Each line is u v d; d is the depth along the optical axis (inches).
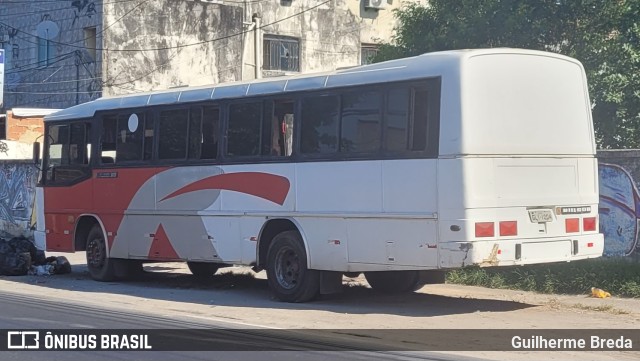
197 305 496.7
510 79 433.1
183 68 1305.4
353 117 461.7
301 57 1427.2
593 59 666.8
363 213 452.8
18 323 419.8
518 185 428.5
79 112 634.8
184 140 556.1
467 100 414.6
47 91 1310.3
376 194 447.5
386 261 442.6
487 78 423.8
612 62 661.3
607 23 669.3
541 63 449.4
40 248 669.3
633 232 542.3
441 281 523.2
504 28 664.4
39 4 1325.0
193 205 547.5
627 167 546.6
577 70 472.1
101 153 616.7
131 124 593.6
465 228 408.2
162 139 570.9
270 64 1391.5
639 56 651.5
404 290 536.7
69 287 591.8
